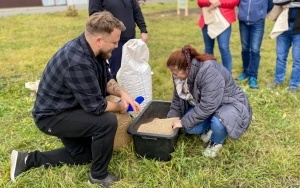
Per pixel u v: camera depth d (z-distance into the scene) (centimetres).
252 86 449
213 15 433
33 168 279
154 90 448
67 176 267
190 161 282
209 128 298
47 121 251
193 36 830
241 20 437
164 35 849
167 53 661
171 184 259
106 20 225
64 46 239
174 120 300
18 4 1831
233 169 275
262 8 421
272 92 422
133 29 391
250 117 280
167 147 276
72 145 271
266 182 261
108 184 260
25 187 259
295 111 378
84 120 245
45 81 243
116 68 391
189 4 1622
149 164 278
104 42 229
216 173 268
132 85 351
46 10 1608
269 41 756
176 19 1129
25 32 925
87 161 283
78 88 231
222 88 264
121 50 386
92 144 250
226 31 436
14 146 317
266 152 299
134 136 280
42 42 795
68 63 228
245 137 318
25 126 357
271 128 338
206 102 264
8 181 269
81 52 229
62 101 246
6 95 448
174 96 312
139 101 358
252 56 445
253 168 275
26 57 647
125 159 289
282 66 442
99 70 245
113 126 247
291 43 434
